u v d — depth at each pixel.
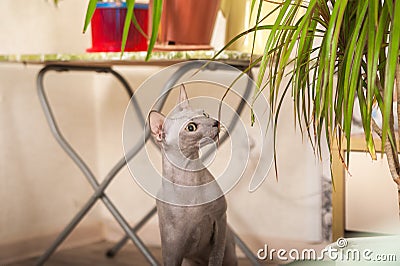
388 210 1.86
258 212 2.38
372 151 1.06
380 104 1.00
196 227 1.40
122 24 1.89
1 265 2.34
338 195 1.93
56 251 2.55
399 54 0.98
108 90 2.70
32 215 2.49
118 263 2.35
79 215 2.14
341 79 1.02
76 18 2.65
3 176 2.38
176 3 1.74
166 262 1.43
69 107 2.63
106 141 2.73
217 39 2.33
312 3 0.93
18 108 2.43
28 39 2.45
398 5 0.82
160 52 1.66
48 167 2.55
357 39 0.98
